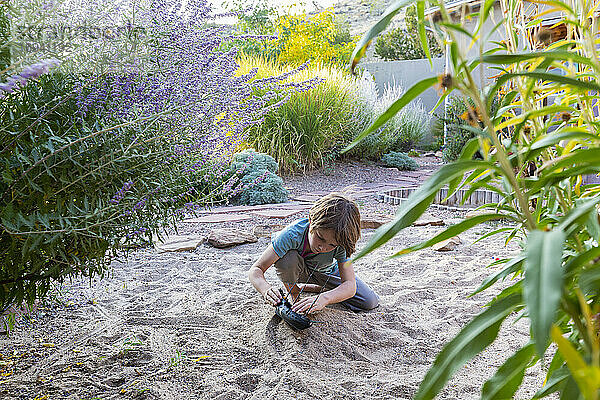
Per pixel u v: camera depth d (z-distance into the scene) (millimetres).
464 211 6371
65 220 1679
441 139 14969
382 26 808
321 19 17703
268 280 3691
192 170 2248
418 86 770
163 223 2195
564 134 849
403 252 815
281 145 9250
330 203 2697
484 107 788
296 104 9570
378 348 2613
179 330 2766
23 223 1590
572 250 1287
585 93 1184
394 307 3203
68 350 2473
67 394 2078
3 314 2250
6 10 1658
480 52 776
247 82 2451
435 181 746
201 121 2219
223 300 3244
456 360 682
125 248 2131
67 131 1764
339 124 10188
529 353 785
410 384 2193
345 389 2166
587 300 979
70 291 3312
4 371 2236
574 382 670
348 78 11047
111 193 1949
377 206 6910
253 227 5617
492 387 779
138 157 1980
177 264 4133
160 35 2102
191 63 2186
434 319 3035
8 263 1754
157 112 2010
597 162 796
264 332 2703
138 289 3473
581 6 1047
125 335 2664
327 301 2762
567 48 1224
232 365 2373
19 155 1575
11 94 1816
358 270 4035
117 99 1993
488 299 3326
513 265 1155
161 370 2305
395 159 11211
